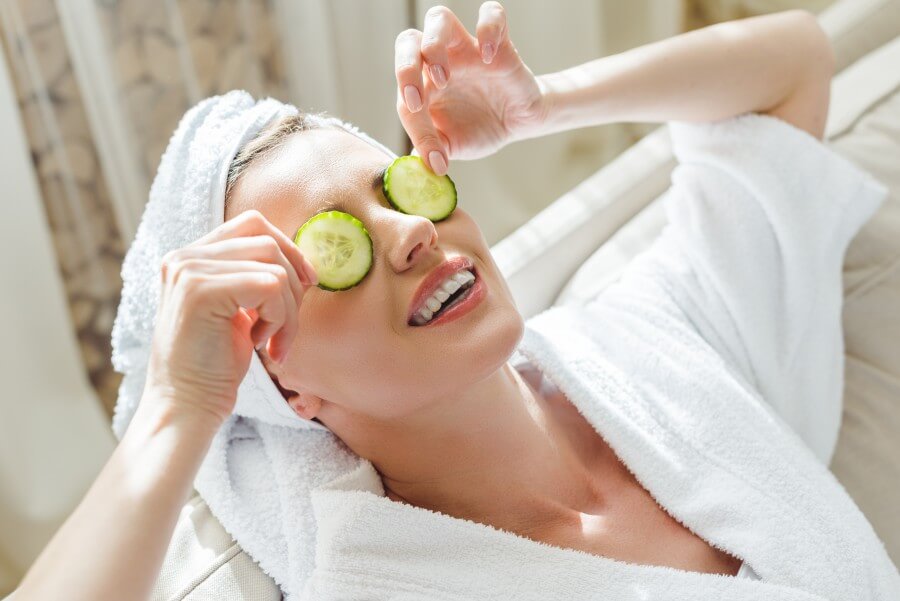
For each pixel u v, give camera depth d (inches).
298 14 66.3
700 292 44.3
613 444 38.0
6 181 57.1
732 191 44.6
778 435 39.6
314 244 30.9
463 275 33.0
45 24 57.9
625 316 43.7
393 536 33.7
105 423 69.2
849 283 49.3
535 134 41.6
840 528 36.8
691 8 87.8
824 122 47.6
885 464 45.5
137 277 36.2
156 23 61.0
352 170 32.9
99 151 62.9
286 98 71.4
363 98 73.3
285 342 28.5
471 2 70.6
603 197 52.6
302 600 33.1
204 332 26.9
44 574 26.3
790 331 44.3
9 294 59.9
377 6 68.6
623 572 33.5
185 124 36.3
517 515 36.3
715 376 40.6
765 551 34.9
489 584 33.2
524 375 42.1
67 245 66.1
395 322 31.5
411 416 34.0
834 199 44.6
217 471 38.1
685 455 38.2
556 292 51.3
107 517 26.5
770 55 44.5
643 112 43.5
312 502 34.8
